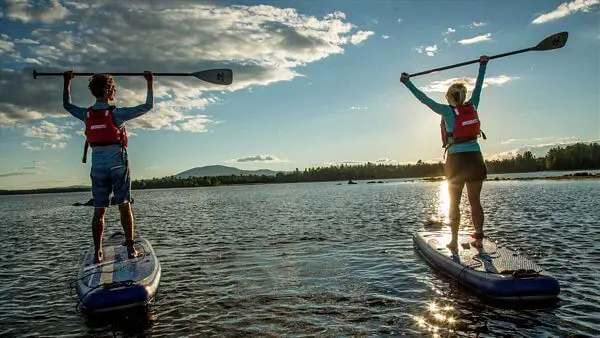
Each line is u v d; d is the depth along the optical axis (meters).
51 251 11.38
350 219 16.08
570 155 119.50
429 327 4.80
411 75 7.04
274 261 8.62
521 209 17.39
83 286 5.71
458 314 5.16
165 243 11.62
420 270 7.25
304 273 7.50
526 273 5.67
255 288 6.65
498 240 10.12
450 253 6.96
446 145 6.70
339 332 4.76
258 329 4.92
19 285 7.53
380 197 32.53
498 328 4.71
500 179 65.88
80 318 5.56
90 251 7.59
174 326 5.12
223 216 19.98
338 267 7.84
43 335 5.02
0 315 5.81
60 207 40.47
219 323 5.16
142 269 6.22
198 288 6.76
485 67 6.90
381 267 7.66
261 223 15.84
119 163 6.26
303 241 10.95
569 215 14.53
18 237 15.08
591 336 4.43
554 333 4.53
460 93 6.53
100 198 6.29
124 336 4.88
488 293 5.61
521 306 5.35
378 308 5.50
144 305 5.70
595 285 6.14
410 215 17.11
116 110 6.16
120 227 17.09
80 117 6.22
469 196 7.00
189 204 33.88
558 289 5.43
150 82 6.55
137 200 50.50
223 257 9.25
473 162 6.49
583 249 8.67
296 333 4.77
